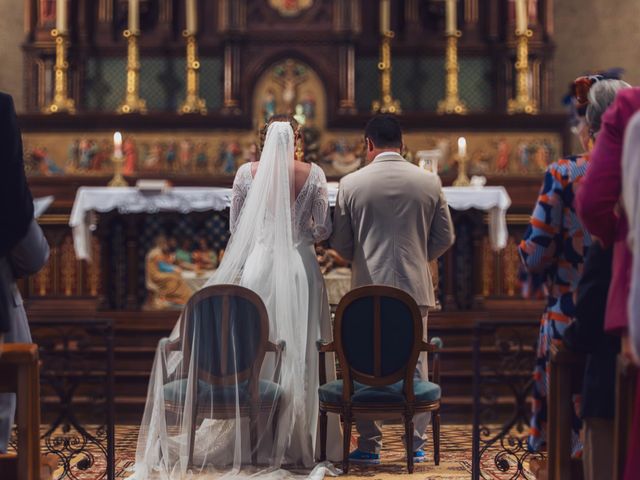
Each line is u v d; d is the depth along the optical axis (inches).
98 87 481.7
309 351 212.5
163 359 203.6
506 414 315.3
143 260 376.2
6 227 146.7
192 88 466.3
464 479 209.6
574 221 170.1
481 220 370.0
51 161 453.7
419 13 488.1
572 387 142.1
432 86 484.1
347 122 460.8
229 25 463.5
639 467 115.0
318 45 466.0
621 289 123.2
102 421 308.2
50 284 379.9
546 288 176.6
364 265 212.7
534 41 477.7
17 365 140.9
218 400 197.5
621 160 124.2
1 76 496.1
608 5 503.8
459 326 342.3
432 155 295.3
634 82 502.3
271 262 208.7
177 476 196.2
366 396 202.4
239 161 456.8
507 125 457.7
